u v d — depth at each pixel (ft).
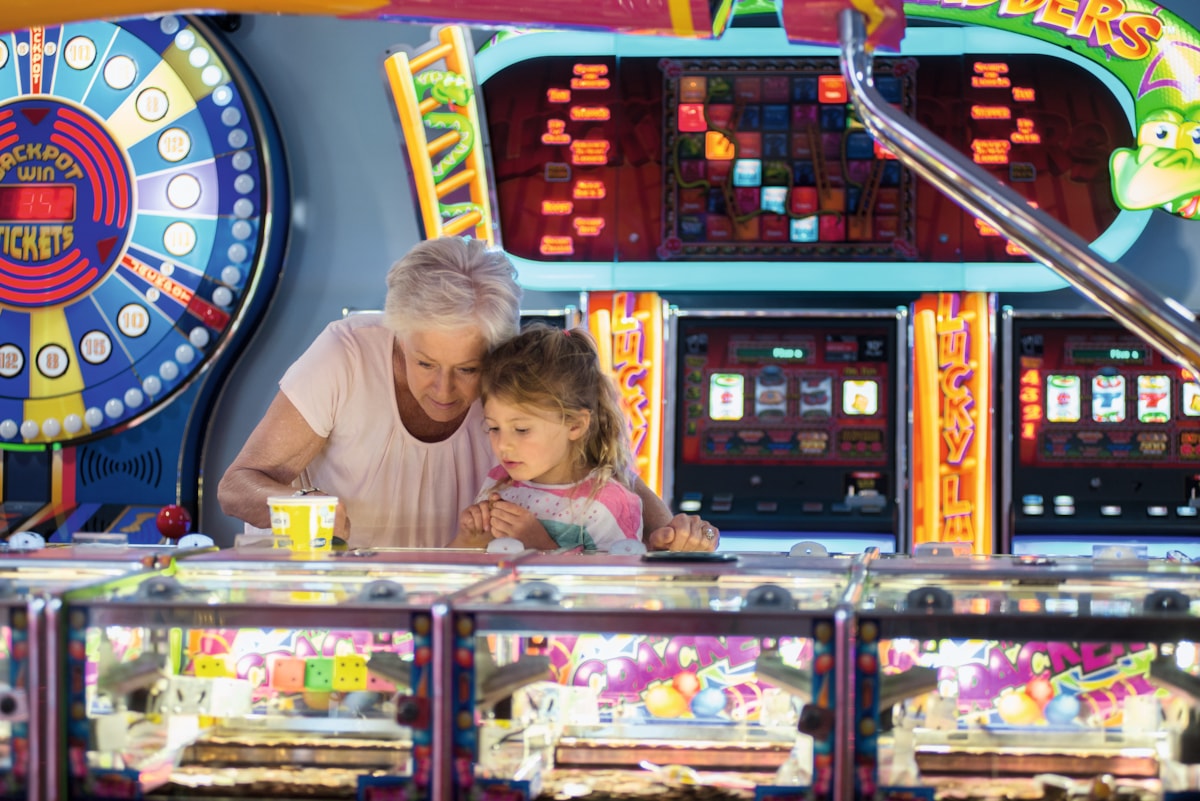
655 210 14.55
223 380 15.55
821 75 14.42
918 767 5.24
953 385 14.21
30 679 5.00
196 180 14.73
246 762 5.39
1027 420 14.33
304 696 5.49
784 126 14.46
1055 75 14.21
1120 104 14.14
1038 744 5.35
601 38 14.48
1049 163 14.23
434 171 14.49
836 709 4.83
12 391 15.07
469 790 4.93
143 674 5.38
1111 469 14.23
